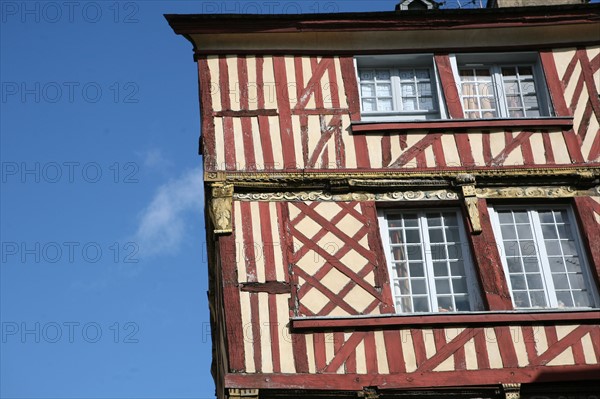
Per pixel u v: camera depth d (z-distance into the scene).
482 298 17.27
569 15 19.88
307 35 19.52
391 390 16.02
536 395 16.12
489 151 18.56
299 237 17.48
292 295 16.89
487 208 18.03
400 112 19.30
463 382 16.09
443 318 16.52
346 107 18.92
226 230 17.39
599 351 16.42
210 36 19.38
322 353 16.31
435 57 19.64
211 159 18.17
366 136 18.61
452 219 18.08
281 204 17.80
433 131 18.69
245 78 19.06
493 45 19.77
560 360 16.33
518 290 17.45
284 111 18.77
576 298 17.42
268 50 19.41
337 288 17.03
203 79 19.02
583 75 19.53
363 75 19.67
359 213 17.81
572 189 18.27
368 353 16.31
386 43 19.66
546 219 18.16
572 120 18.91
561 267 17.69
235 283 16.94
